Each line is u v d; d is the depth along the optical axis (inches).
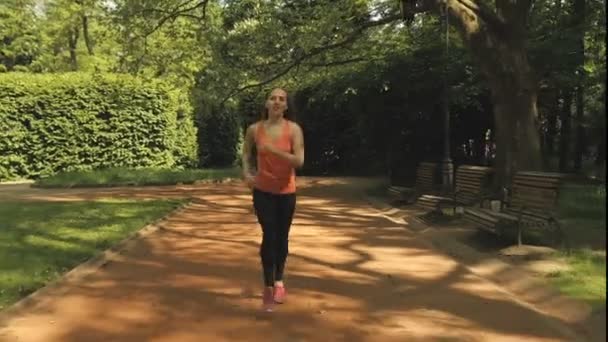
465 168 516.4
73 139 992.2
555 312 247.4
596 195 476.1
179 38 807.1
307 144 1123.9
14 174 981.2
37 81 983.0
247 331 225.3
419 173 625.9
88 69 1286.9
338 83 752.3
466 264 335.6
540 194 365.7
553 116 809.5
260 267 332.8
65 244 381.1
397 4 652.7
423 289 284.7
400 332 223.6
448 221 462.9
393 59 698.2
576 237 368.5
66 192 767.7
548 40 644.1
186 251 377.7
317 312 248.4
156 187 842.8
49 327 230.8
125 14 724.0
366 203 639.1
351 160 1091.9
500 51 505.4
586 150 588.7
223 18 751.1
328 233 444.1
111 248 375.6
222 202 649.0
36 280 291.7
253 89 781.3
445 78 619.8
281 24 702.5
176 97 1058.1
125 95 1002.1
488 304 259.9
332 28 657.6
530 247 342.3
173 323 235.1
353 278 306.0
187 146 1122.7
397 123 727.1
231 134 1283.2
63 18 1343.5
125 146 1007.6
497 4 515.5
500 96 510.9
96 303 262.4
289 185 249.6
